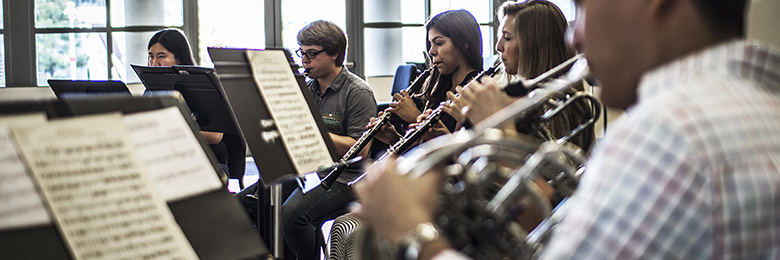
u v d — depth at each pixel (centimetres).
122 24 532
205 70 213
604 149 56
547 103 116
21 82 528
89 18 530
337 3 556
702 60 57
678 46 60
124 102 103
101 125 96
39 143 88
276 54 178
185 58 310
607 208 52
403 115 217
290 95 176
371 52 561
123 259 89
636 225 51
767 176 49
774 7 261
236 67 162
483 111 124
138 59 536
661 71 58
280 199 194
